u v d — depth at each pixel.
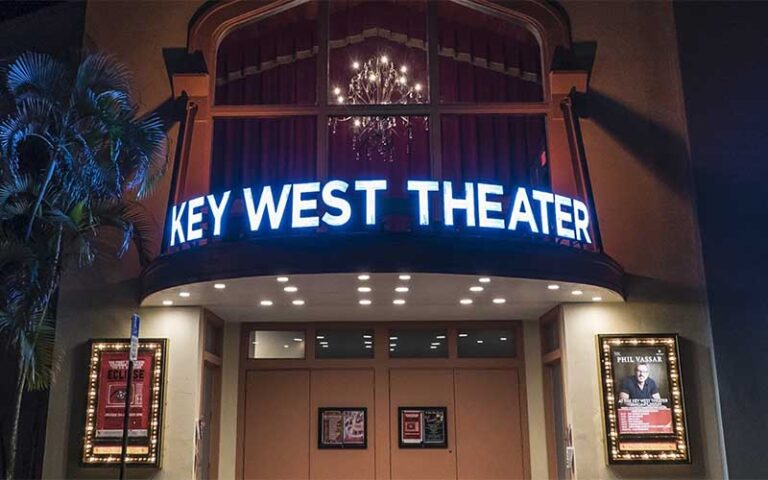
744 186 10.43
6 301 8.34
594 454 9.88
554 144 10.95
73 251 9.05
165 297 9.68
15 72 8.96
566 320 10.32
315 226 8.16
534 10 11.50
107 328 10.17
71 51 10.62
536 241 8.45
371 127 11.38
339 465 11.41
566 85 11.09
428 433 11.56
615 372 10.05
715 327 10.02
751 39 10.90
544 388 11.69
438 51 11.67
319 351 11.91
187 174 10.80
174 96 11.09
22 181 8.60
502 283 8.78
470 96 11.54
